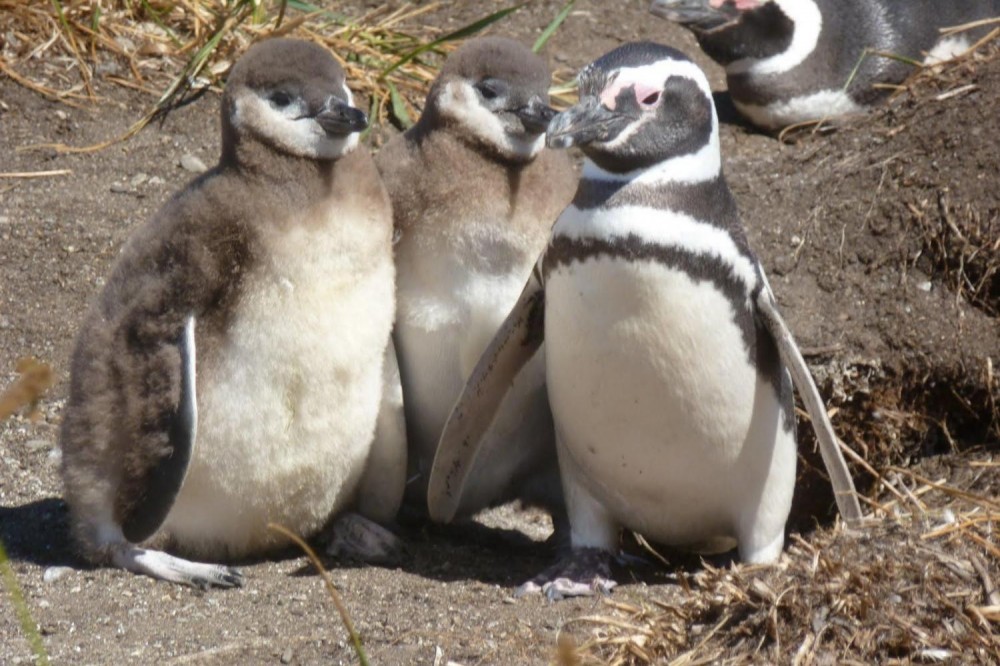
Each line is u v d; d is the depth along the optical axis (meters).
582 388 11.12
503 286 12.08
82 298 15.20
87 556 11.85
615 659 10.19
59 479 13.41
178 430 11.10
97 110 17.59
